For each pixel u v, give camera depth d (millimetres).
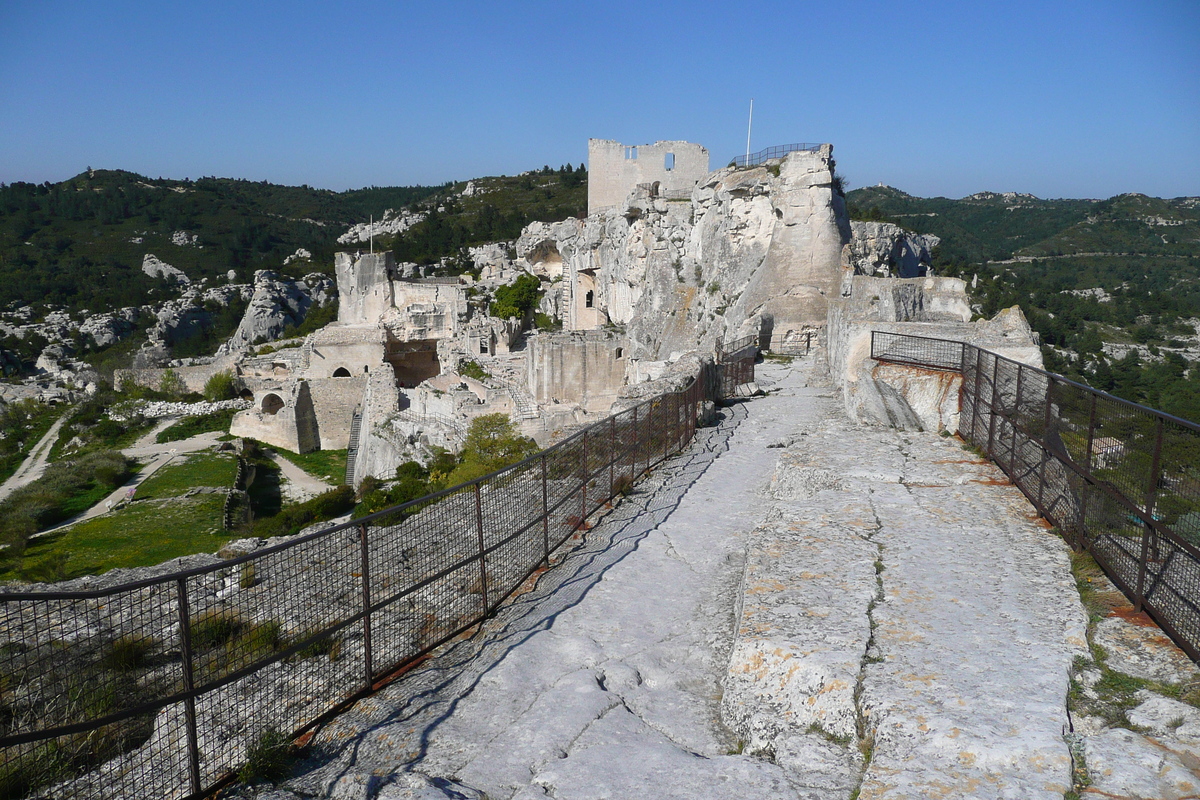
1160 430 6105
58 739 5801
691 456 15062
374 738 5871
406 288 91500
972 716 4883
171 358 115938
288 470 60531
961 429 12922
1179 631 5695
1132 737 4688
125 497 47656
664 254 60625
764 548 7941
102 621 7504
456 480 24500
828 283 45625
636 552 9875
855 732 5207
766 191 49062
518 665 6910
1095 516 7215
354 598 8125
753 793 4703
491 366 66188
